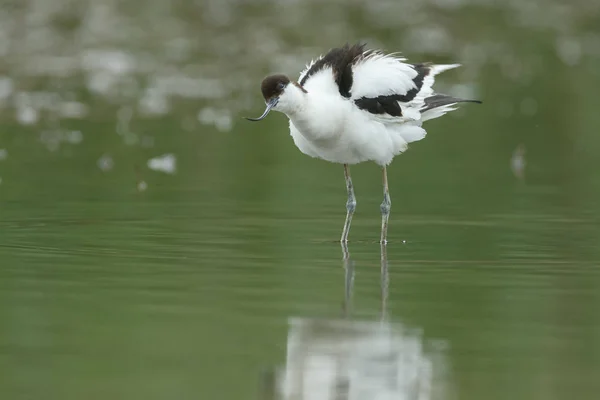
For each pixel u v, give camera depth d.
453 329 8.62
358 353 8.01
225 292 9.77
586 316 8.99
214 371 7.56
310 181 16.17
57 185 15.21
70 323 8.66
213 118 20.97
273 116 21.31
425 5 34.03
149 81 24.25
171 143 18.62
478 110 22.06
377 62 12.70
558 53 28.78
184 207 14.02
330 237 12.51
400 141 12.82
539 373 7.53
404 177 16.50
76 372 7.49
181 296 9.59
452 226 13.06
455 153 18.33
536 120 21.11
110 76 24.59
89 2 30.67
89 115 20.86
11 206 13.77
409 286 10.05
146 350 7.98
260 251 11.62
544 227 12.93
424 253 11.60
